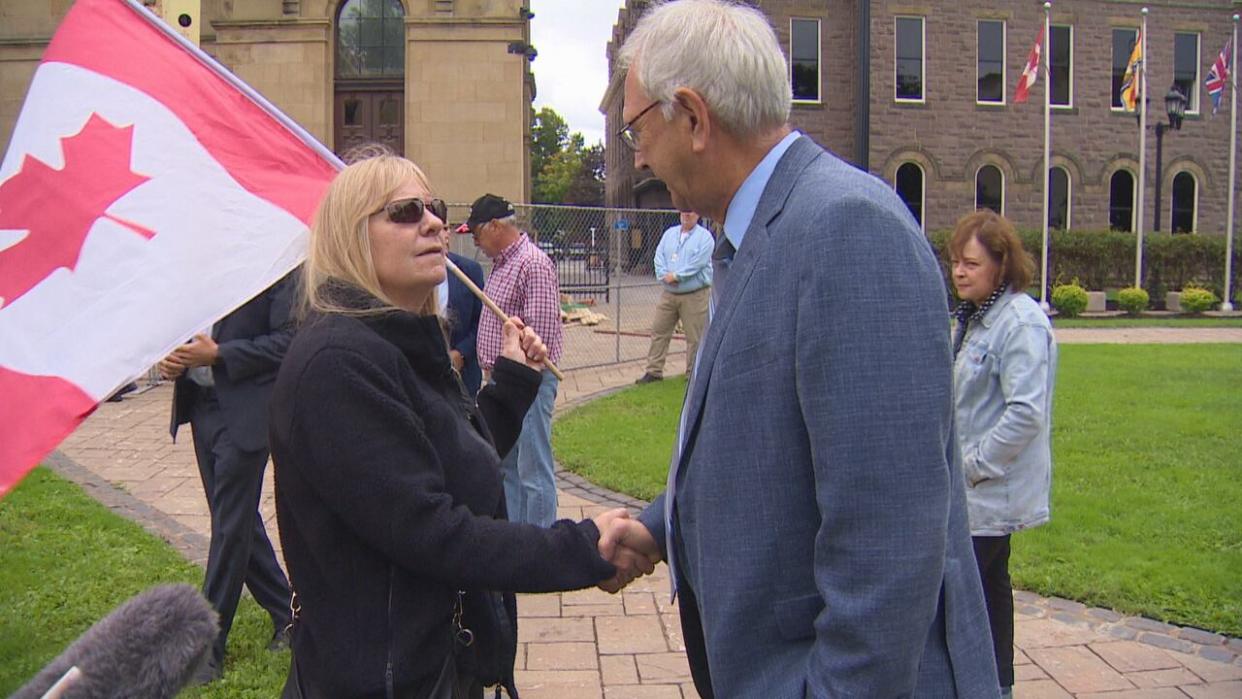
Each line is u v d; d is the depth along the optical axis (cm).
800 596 173
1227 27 2936
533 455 541
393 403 193
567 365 1285
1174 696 391
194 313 291
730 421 175
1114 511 623
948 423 166
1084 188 2894
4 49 1728
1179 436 851
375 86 1791
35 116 298
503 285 550
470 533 194
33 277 284
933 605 162
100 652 135
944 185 2833
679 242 1108
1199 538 569
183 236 295
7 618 450
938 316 164
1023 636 446
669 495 205
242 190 305
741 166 188
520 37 1734
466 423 223
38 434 266
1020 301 336
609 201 5472
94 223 288
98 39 307
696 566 190
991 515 333
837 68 2814
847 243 164
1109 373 1242
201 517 638
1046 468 339
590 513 641
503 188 1752
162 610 141
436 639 204
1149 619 464
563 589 204
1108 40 2873
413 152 1748
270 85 1752
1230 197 2580
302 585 203
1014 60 2836
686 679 410
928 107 2812
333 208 211
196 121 306
